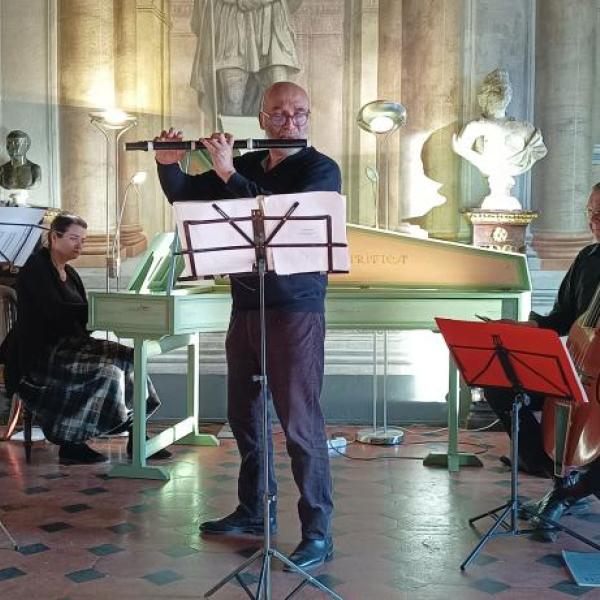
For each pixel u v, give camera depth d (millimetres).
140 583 3592
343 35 7461
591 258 4605
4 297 6332
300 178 3662
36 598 3445
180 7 7473
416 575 3688
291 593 3410
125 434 6074
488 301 5211
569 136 7109
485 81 6746
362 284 5465
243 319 3875
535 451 4688
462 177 7027
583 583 3582
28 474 5133
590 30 7125
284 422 3771
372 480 5039
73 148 7297
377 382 6883
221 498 4695
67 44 7262
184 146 3539
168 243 5332
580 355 4168
